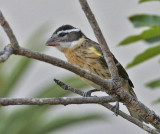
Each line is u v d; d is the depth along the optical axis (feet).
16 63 33.14
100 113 31.42
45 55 19.16
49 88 31.99
